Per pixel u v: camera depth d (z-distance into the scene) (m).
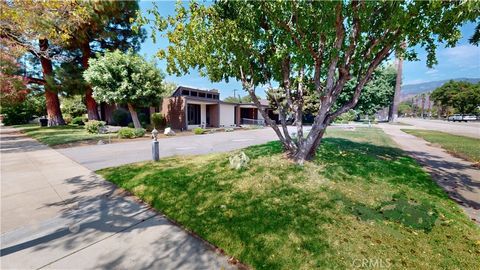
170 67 5.14
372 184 4.58
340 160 6.08
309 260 2.48
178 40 4.64
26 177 5.53
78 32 14.69
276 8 4.12
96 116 20.19
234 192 4.22
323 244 2.72
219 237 2.92
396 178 5.00
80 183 5.09
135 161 7.16
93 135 14.48
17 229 3.15
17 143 11.83
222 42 4.70
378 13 4.20
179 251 2.68
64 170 6.16
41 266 2.41
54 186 4.89
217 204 3.79
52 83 17.56
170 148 9.95
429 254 2.59
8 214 3.59
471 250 2.68
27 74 18.41
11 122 31.06
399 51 5.02
